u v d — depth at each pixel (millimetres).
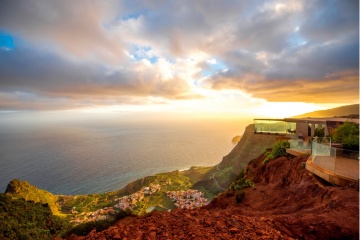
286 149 19109
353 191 8945
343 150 14820
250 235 5207
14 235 20359
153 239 4758
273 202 12148
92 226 9891
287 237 5477
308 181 12109
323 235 6238
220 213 7023
